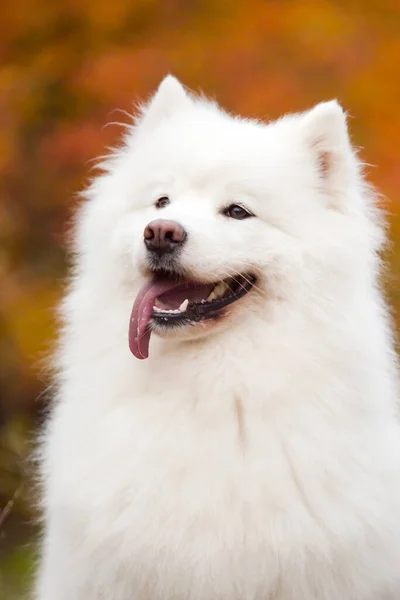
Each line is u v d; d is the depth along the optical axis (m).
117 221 8.69
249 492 7.70
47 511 9.01
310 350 7.91
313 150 8.60
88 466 8.03
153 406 8.00
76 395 8.39
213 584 7.74
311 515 7.75
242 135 8.59
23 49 17.05
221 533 7.68
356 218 8.41
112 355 8.28
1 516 10.97
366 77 15.73
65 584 8.44
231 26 16.39
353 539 7.77
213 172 8.34
